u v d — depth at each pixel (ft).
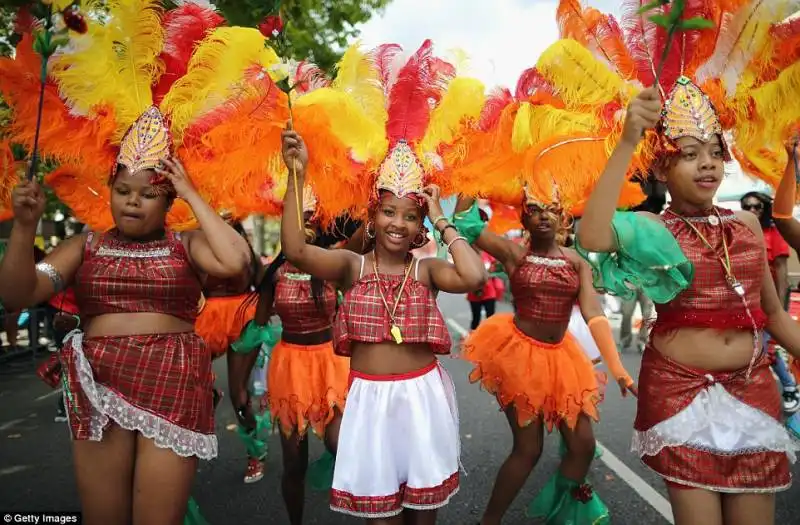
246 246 7.82
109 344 7.28
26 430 17.11
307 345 10.98
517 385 10.40
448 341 7.88
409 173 7.82
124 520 7.37
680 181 7.22
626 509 11.65
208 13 8.01
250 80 7.73
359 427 7.59
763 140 7.96
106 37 7.58
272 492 12.77
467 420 17.65
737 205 16.55
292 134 7.44
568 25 7.61
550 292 10.66
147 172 7.39
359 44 8.51
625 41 7.70
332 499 7.54
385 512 7.31
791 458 7.04
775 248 14.85
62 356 7.27
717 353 7.11
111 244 7.57
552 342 10.83
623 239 6.89
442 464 7.57
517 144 7.98
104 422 7.01
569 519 10.59
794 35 7.46
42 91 6.89
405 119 8.52
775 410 7.18
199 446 7.44
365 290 7.82
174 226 10.28
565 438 10.81
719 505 6.86
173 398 7.30
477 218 10.77
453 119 8.45
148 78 7.85
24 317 26.94
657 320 7.54
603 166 7.67
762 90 7.72
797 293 14.64
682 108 7.15
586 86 7.54
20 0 7.26
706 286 7.11
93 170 8.29
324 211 9.34
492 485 12.97
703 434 6.89
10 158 7.90
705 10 7.57
